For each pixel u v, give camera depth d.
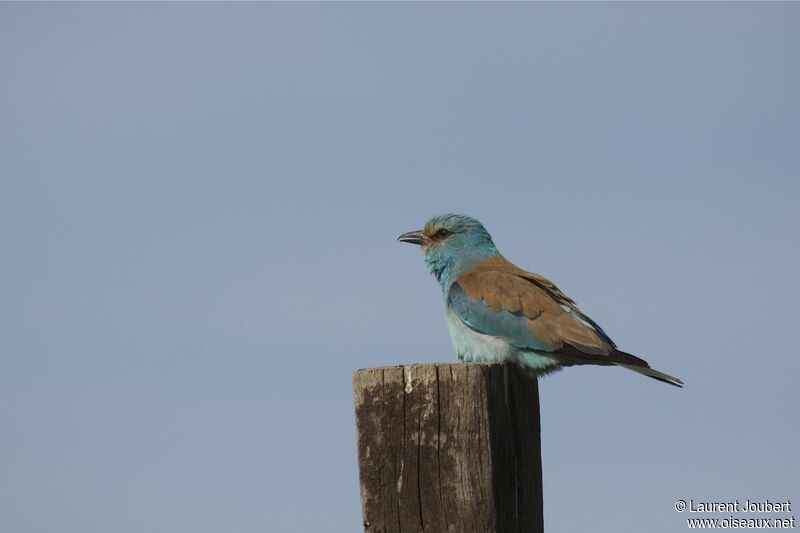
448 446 10.27
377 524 10.38
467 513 10.15
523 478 11.20
